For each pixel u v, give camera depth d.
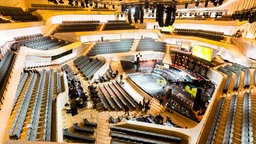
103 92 12.26
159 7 10.99
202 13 22.47
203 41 17.25
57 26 17.27
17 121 5.73
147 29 21.69
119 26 21.23
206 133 6.98
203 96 13.67
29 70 10.64
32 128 5.64
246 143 5.46
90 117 8.91
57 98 7.96
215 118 7.64
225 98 9.33
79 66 14.12
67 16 18.69
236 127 6.67
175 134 7.37
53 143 1.65
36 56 11.96
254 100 8.26
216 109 8.51
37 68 12.20
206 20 19.28
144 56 19.94
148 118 10.05
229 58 15.23
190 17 23.64
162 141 7.23
